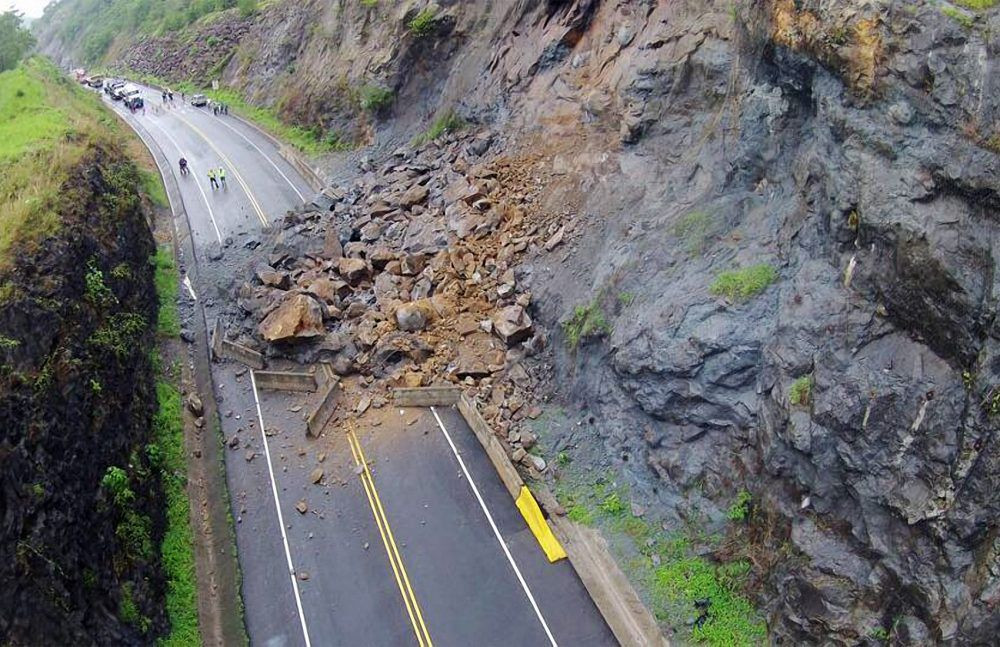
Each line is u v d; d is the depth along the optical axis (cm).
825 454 1519
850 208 1603
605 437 2061
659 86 2514
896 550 1396
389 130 4175
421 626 1678
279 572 1836
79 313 1991
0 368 1564
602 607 1684
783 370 1645
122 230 2720
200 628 1706
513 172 2977
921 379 1405
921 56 1463
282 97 5319
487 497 1997
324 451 2208
